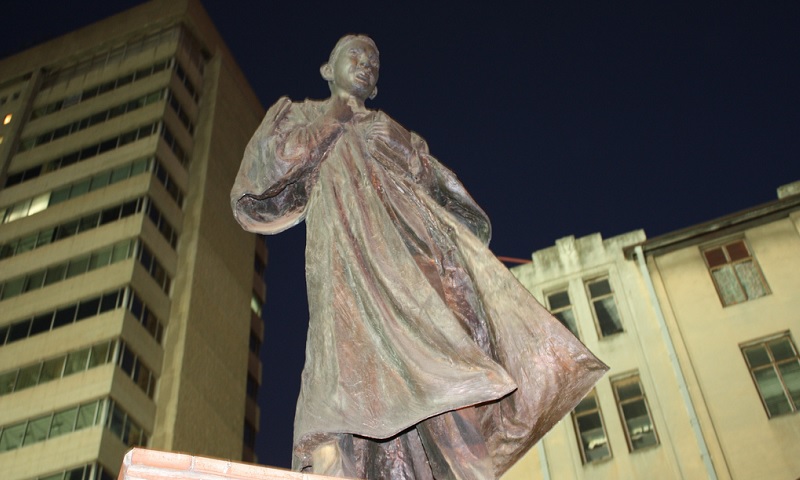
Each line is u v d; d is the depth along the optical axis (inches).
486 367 128.0
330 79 182.7
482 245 151.3
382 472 138.2
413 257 147.3
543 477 932.0
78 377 1571.1
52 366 1604.3
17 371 1617.9
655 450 925.2
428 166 169.3
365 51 181.6
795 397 919.7
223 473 109.0
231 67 2418.8
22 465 1471.5
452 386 127.1
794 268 1007.0
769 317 980.6
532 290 1088.8
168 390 1651.1
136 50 2210.9
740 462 888.9
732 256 1042.7
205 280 1887.3
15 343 1664.6
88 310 1678.2
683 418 933.8
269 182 161.0
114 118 2055.9
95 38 2249.0
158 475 106.7
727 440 906.7
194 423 1657.2
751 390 935.0
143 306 1716.3
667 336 992.9
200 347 1772.9
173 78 2116.1
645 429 944.3
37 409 1544.0
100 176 1934.1
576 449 947.3
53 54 2255.2
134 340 1648.6
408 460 139.4
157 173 1930.4
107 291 1700.3
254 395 1987.0
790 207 1042.1
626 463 924.0
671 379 967.0
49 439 1497.3
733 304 1004.6
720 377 952.3
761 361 956.0
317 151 162.9
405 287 140.2
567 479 925.2
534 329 143.4
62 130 2074.3
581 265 1094.4
